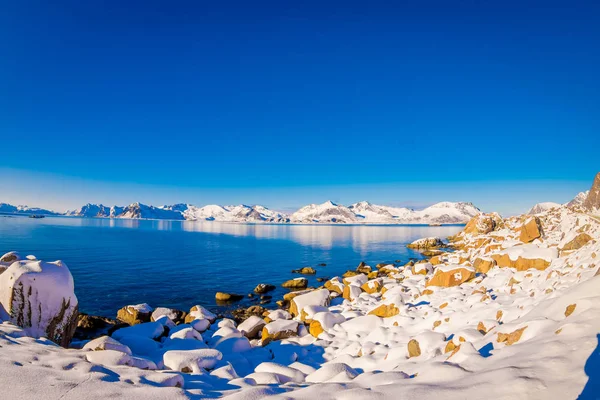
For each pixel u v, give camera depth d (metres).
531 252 14.70
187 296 24.02
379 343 10.52
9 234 75.12
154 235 96.19
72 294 10.45
